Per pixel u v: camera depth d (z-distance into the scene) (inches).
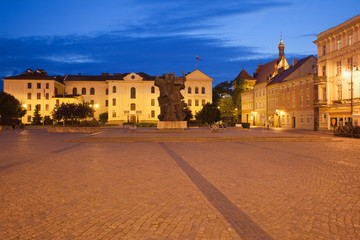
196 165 445.7
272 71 3457.2
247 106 3565.5
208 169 409.4
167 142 906.1
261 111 3137.3
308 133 1512.1
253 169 409.4
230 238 175.8
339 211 224.5
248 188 297.1
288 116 2536.9
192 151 645.3
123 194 273.7
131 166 436.1
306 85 2228.1
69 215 215.3
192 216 212.8
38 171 393.1
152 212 221.9
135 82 3289.9
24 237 177.3
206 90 3378.4
